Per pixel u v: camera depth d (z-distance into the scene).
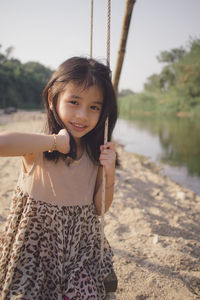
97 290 1.45
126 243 2.92
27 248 1.33
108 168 1.47
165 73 48.41
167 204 4.52
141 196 4.78
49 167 1.33
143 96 53.66
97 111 1.38
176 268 2.51
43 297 1.35
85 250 1.43
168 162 9.54
